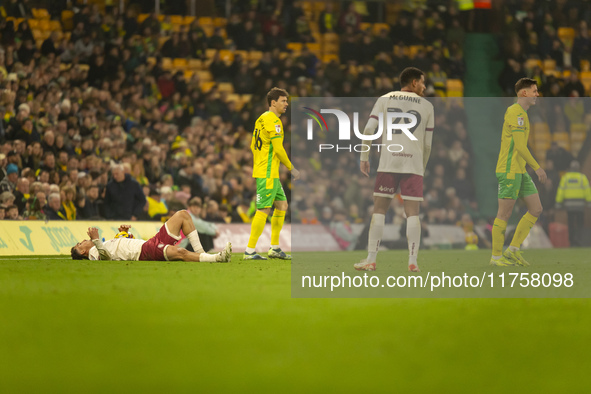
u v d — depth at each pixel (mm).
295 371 8156
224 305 13836
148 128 55438
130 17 62531
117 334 10477
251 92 65750
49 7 63625
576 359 9008
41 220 38781
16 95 46781
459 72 74688
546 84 72188
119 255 29219
